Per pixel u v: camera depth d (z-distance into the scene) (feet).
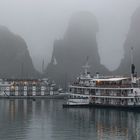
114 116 589.32
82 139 409.90
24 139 410.72
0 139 408.87
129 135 429.38
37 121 543.39
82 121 537.24
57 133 443.32
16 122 533.14
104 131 454.81
